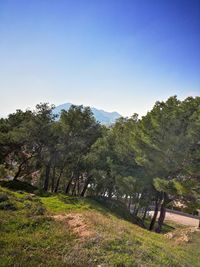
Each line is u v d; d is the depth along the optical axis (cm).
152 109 3244
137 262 1292
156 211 3466
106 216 2492
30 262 1158
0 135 3988
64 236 1506
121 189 3475
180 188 2619
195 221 5134
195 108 2897
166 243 2123
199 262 1798
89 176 4262
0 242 1341
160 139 2936
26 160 4275
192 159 2803
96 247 1388
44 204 2394
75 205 2605
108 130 4384
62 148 3975
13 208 1950
